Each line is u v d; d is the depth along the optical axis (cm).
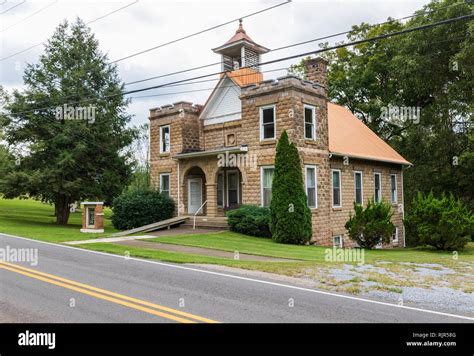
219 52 2517
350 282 910
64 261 1128
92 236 1766
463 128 3058
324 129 2109
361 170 2411
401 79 3131
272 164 1975
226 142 2338
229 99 2350
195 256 1246
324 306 707
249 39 2434
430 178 3148
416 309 702
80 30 2950
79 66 2862
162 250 1377
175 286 841
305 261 1227
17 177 2508
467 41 2550
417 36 2883
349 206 2275
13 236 1694
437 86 3002
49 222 2812
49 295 758
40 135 2720
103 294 769
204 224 2195
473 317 663
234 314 655
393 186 2741
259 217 1891
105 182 2822
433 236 1802
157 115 2569
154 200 2342
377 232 1839
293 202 1792
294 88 1930
